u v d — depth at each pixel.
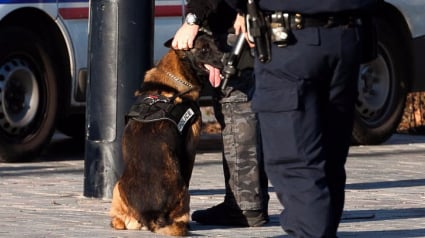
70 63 16.77
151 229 10.56
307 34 7.67
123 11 12.66
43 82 16.70
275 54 7.74
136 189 10.52
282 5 7.68
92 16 12.86
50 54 16.69
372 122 19.42
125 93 12.73
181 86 10.69
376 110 19.42
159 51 17.08
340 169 8.16
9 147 16.39
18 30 16.31
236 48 8.52
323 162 7.83
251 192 11.10
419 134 22.16
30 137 16.66
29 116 16.59
